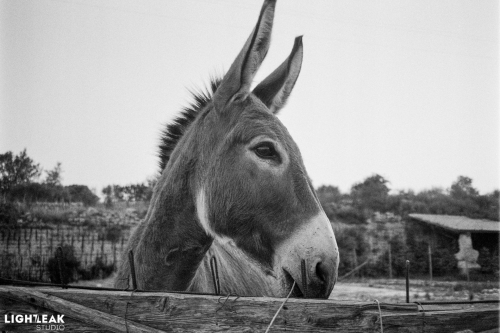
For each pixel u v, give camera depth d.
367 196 21.34
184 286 2.80
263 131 2.61
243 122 2.66
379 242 17.73
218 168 2.66
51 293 2.21
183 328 2.17
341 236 17.66
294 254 2.48
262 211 2.57
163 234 2.76
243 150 2.62
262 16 2.62
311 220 2.51
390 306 2.15
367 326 2.08
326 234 2.48
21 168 16.03
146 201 16.73
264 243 2.59
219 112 2.75
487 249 17.38
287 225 2.52
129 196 17.34
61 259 2.62
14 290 2.18
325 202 20.50
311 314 2.11
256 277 3.44
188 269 2.80
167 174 2.95
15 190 15.54
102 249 13.03
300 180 2.58
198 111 3.16
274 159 2.59
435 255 17.38
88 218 14.38
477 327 2.27
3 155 15.98
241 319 2.15
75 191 16.69
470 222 18.30
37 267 12.25
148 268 2.73
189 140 2.88
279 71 3.04
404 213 19.41
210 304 2.17
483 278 16.72
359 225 18.27
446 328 2.21
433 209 20.31
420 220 18.08
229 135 2.67
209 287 3.13
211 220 2.66
